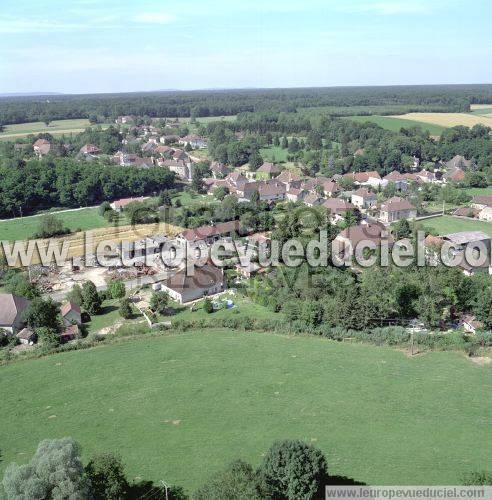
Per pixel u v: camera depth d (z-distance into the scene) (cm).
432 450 5838
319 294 9812
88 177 19425
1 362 8300
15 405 7062
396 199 16688
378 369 7731
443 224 15625
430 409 6650
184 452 5928
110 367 8031
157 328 9306
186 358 8238
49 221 15388
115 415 6731
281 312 9869
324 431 6244
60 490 4462
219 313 9956
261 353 8344
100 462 5147
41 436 6331
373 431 6219
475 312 8994
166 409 6825
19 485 4506
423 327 9038
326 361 8012
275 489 4934
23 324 9556
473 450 5819
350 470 5525
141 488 5356
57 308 9769
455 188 19838
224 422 6494
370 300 9050
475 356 8100
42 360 8356
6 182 17812
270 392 7156
